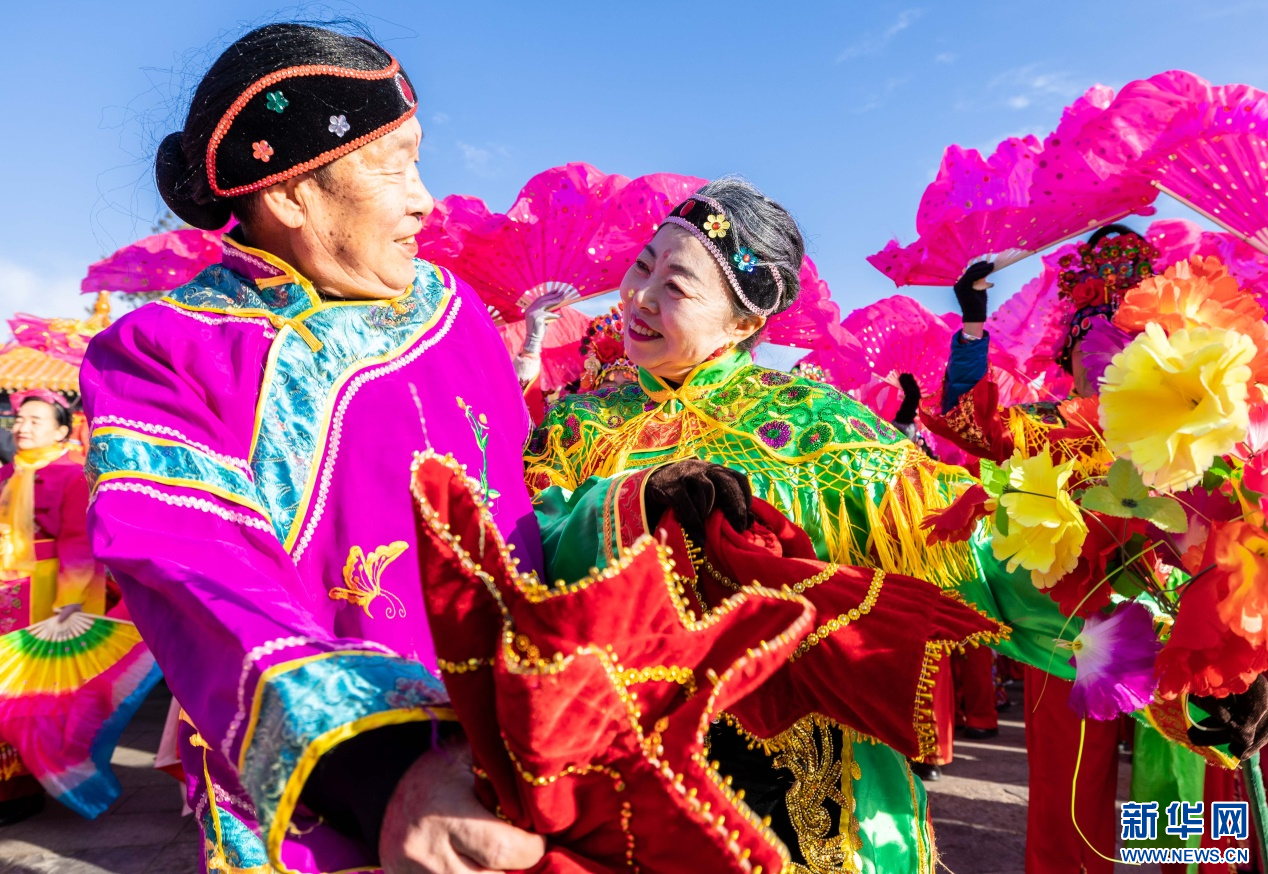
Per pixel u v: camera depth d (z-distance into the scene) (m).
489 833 0.61
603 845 0.67
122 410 0.92
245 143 0.99
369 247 1.05
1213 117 2.69
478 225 3.52
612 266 3.67
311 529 0.98
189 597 0.75
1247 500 1.00
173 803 3.99
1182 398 0.95
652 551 0.71
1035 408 1.99
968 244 2.97
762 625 0.74
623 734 0.65
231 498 0.90
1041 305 4.66
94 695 3.61
